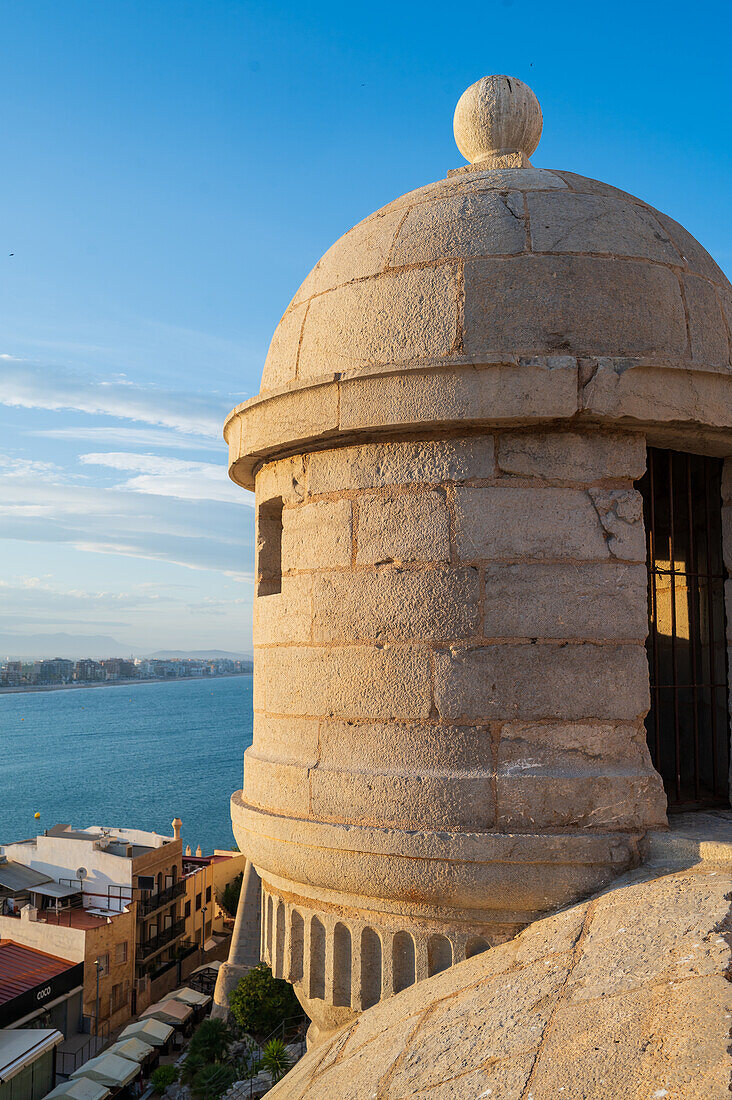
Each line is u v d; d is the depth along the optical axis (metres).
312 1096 3.79
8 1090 26.16
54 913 36.69
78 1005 32.97
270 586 5.60
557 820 4.20
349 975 4.58
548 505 4.42
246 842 5.01
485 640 4.36
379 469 4.66
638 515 4.51
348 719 4.60
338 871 4.43
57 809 96.88
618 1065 2.62
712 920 3.25
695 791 5.31
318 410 4.74
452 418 4.35
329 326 4.94
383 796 4.38
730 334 4.92
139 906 37.81
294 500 5.09
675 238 4.95
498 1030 3.19
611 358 4.33
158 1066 30.88
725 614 5.20
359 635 4.61
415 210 5.02
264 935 5.27
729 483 5.14
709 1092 2.30
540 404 4.28
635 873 4.07
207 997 36.25
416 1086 3.13
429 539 4.48
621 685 4.38
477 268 4.57
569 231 4.65
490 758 4.29
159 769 136.88
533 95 5.73
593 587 4.40
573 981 3.27
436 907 4.26
